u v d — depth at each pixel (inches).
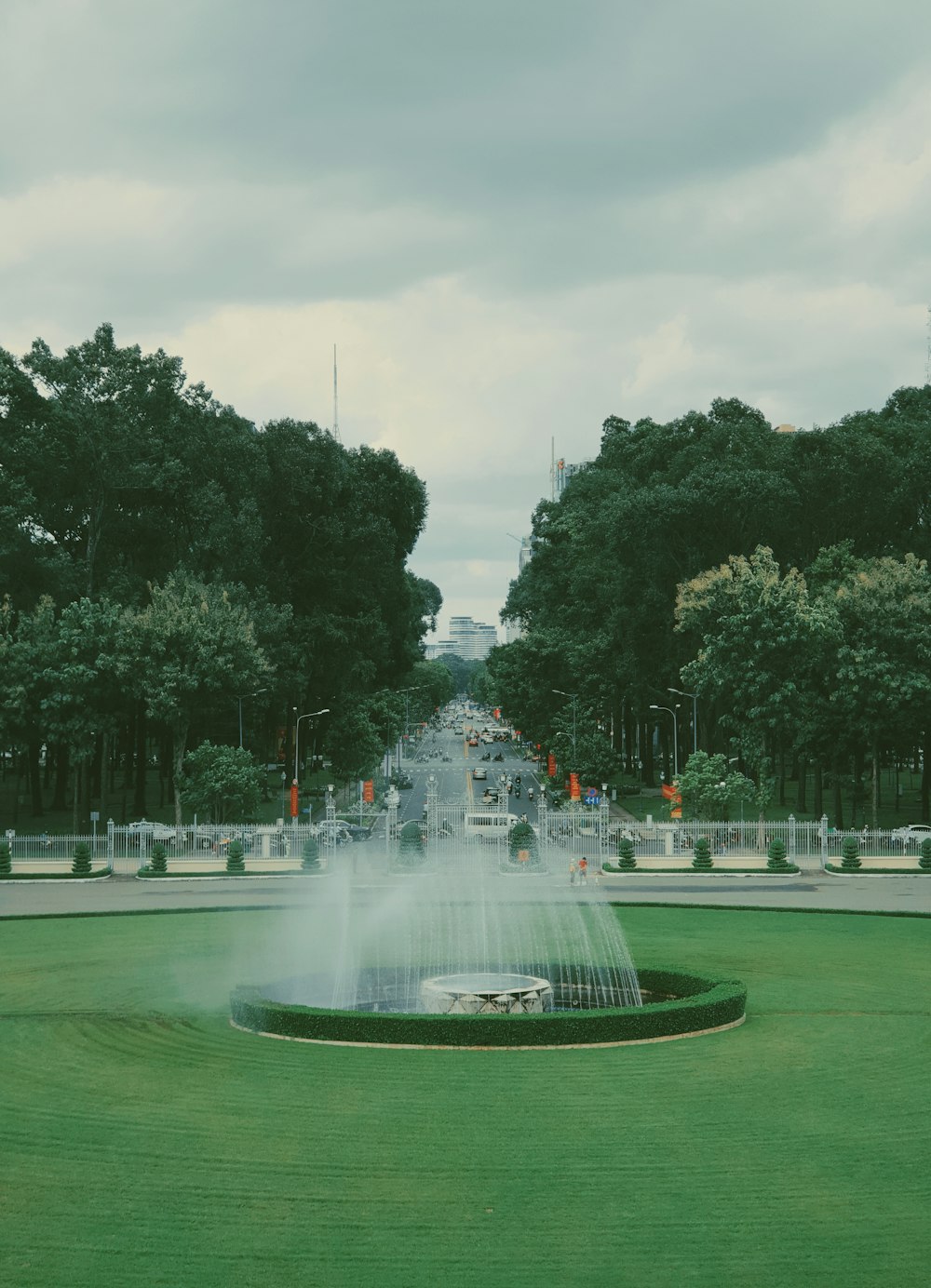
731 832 2878.9
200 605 3115.2
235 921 1927.9
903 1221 733.3
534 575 5521.7
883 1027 1203.2
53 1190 780.0
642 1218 737.6
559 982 1427.2
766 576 3110.2
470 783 5772.6
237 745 3855.8
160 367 3410.4
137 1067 1059.3
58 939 1769.2
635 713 4798.2
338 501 4205.2
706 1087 992.9
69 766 4013.3
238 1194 773.9
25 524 3265.3
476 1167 817.5
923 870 2632.9
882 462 3489.2
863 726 3002.0
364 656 4443.9
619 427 5684.1
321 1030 1136.8
